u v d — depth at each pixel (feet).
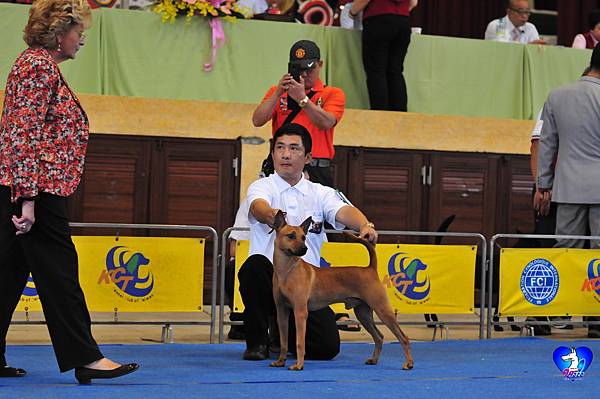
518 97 32.60
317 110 21.15
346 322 23.30
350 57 31.07
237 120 29.89
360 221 17.35
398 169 31.01
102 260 20.45
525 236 22.89
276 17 30.71
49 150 14.07
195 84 29.89
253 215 17.06
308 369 16.49
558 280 23.07
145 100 29.30
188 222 29.63
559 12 41.78
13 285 14.80
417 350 19.94
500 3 42.34
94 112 28.94
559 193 23.62
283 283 16.25
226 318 25.72
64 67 28.99
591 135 23.25
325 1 34.12
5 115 14.06
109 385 14.40
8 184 14.17
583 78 23.63
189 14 29.43
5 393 13.57
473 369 17.16
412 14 41.29
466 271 22.66
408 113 30.96
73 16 14.28
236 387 14.44
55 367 16.28
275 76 30.42
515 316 22.86
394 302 22.07
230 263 22.31
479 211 31.78
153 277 20.79
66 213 14.35
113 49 29.35
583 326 24.61
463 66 32.14
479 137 31.76
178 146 29.55
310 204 18.04
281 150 17.81
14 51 28.30
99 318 25.07
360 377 15.76
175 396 13.60
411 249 22.17
